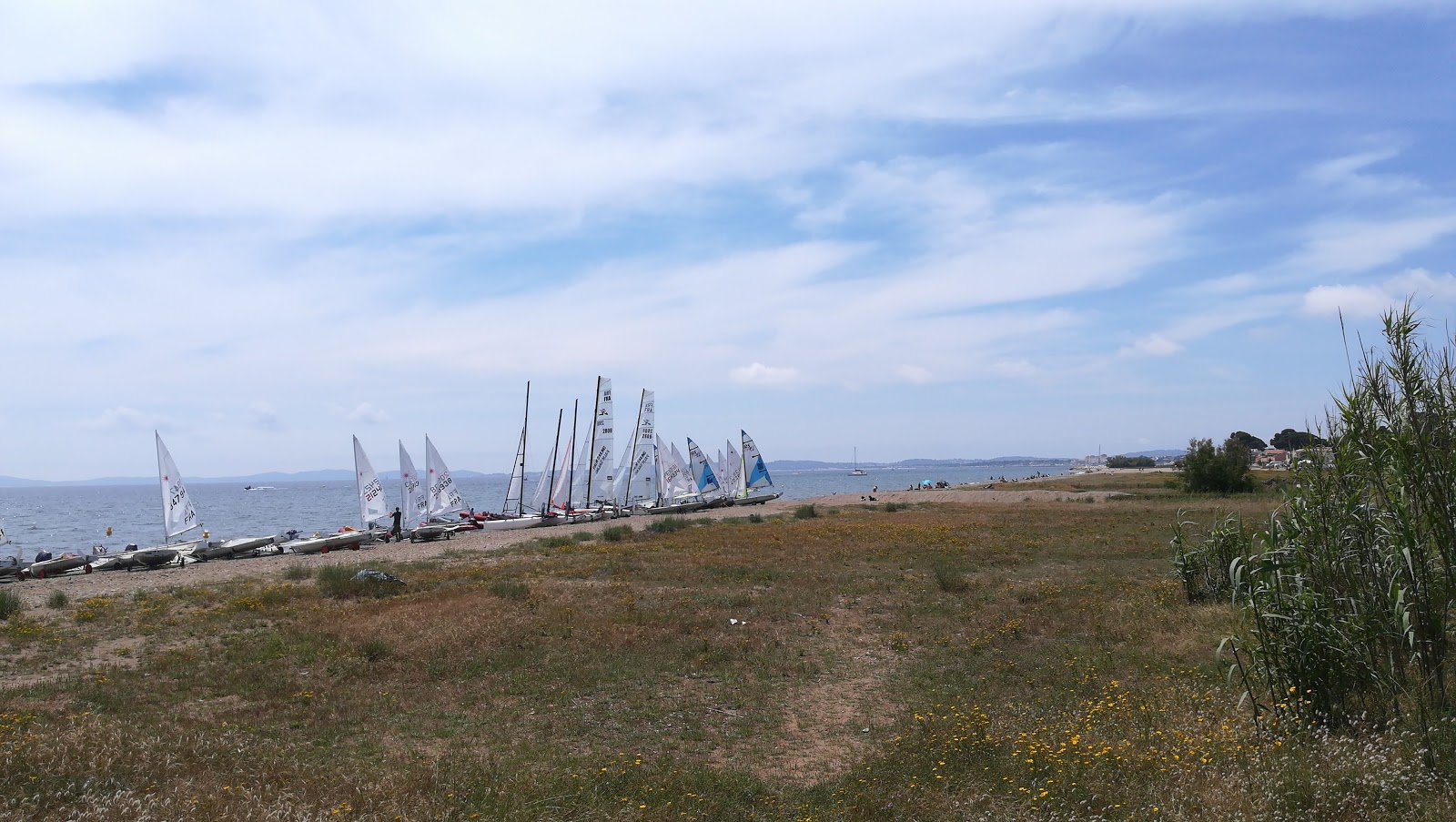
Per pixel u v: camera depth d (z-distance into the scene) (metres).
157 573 35.00
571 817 9.27
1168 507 54.28
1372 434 10.48
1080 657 15.95
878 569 29.48
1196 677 13.48
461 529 54.47
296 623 20.62
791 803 9.71
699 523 53.44
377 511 50.00
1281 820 7.86
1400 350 10.48
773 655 17.34
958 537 39.09
